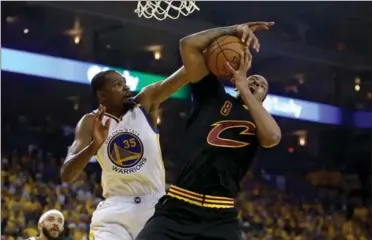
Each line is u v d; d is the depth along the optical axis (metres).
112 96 4.55
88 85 17.47
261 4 18.12
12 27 16.78
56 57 16.23
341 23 19.17
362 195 20.39
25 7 16.03
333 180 20.47
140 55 18.41
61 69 16.30
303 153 21.17
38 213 14.01
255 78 3.77
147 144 4.57
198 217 3.47
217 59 3.56
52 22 16.91
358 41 19.61
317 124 20.73
